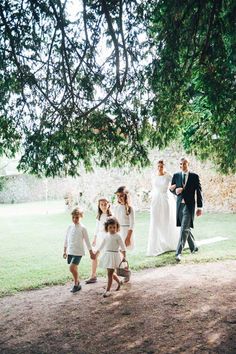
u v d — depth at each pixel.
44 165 4.77
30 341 3.85
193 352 3.41
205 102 4.69
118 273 5.46
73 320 4.36
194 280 5.71
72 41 4.77
